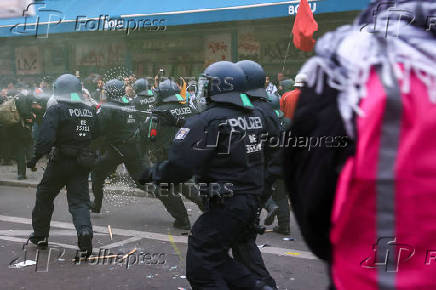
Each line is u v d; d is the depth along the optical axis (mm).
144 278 4051
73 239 5234
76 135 4410
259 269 3268
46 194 4633
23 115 8352
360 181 870
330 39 962
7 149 9703
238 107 2773
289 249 4848
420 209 850
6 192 8109
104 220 6055
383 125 857
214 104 2791
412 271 866
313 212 923
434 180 842
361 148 860
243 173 2746
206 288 2682
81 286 3865
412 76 865
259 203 2908
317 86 929
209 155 2689
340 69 911
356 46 916
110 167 6020
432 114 844
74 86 4453
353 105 875
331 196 900
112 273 4172
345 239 909
